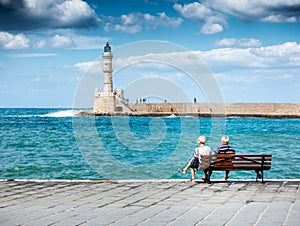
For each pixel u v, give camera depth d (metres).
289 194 11.41
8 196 11.49
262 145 38.38
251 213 9.24
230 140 45.22
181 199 10.92
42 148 35.72
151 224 8.41
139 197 11.24
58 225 8.38
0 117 122.81
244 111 109.06
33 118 112.62
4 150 34.31
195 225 8.30
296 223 8.34
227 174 14.20
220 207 9.91
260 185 12.88
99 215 9.21
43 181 14.07
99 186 13.05
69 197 11.31
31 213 9.45
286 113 106.81
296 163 24.22
